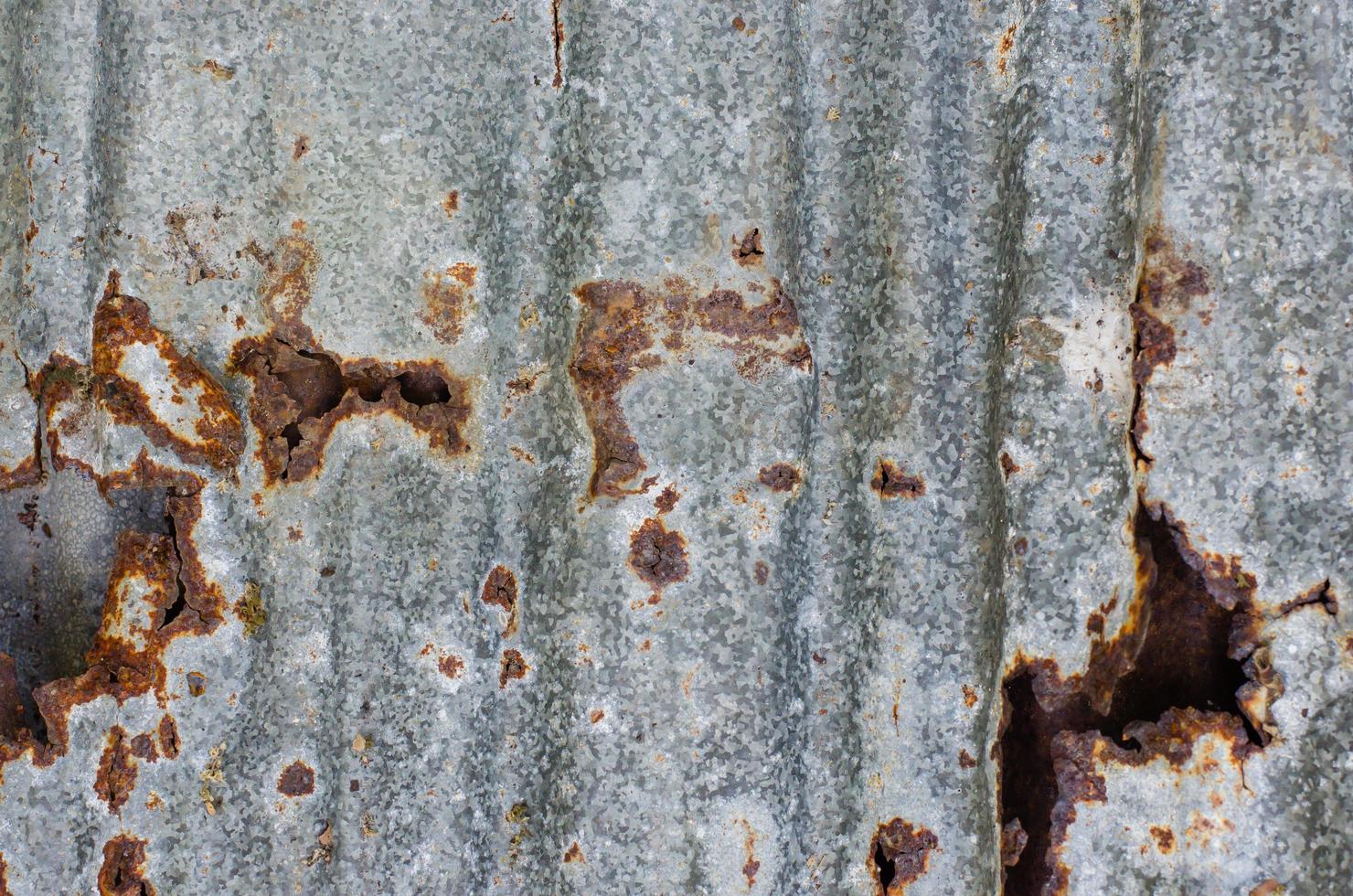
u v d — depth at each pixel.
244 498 1.20
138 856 1.19
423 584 1.21
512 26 1.21
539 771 1.21
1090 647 1.20
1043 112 1.20
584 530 1.21
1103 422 1.19
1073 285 1.20
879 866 1.21
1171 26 1.18
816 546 1.21
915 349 1.21
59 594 1.23
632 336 1.21
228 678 1.20
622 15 1.21
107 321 1.19
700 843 1.20
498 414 1.21
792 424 1.21
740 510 1.21
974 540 1.21
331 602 1.21
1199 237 1.18
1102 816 1.19
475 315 1.21
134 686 1.19
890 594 1.21
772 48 1.21
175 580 1.20
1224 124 1.18
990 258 1.21
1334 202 1.18
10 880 1.19
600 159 1.21
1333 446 1.18
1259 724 1.18
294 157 1.20
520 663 1.21
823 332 1.21
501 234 1.21
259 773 1.20
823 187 1.22
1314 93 1.17
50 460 1.21
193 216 1.20
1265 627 1.18
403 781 1.21
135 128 1.19
